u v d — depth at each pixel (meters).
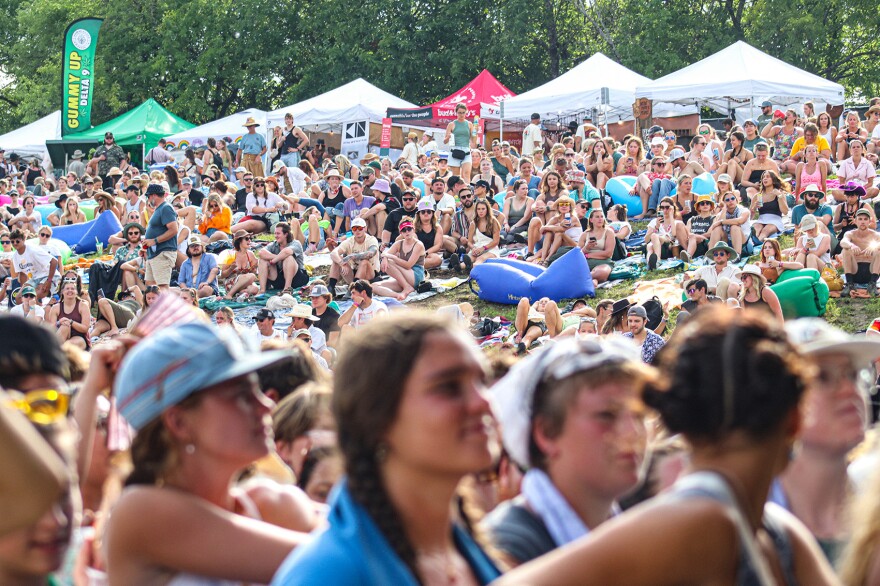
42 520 1.94
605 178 17.89
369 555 1.71
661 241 14.10
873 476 2.14
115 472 2.58
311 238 17.34
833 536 2.57
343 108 26.84
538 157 19.95
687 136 25.31
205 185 22.77
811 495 2.60
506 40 39.34
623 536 1.59
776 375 1.78
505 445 2.44
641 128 24.36
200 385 2.22
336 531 1.75
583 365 2.31
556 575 1.57
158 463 2.27
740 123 26.38
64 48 30.36
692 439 1.82
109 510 2.42
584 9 39.94
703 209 14.11
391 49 39.91
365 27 40.25
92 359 2.84
